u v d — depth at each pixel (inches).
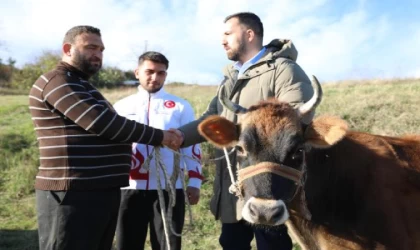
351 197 149.4
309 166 151.7
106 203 150.6
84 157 145.6
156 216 187.8
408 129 367.6
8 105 615.2
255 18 178.5
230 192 167.2
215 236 273.0
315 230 155.9
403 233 144.9
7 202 336.5
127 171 158.4
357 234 148.4
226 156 163.5
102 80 1234.0
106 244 159.9
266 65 169.6
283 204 132.6
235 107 149.0
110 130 145.3
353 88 559.8
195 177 196.1
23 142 422.6
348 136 157.2
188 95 622.8
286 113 141.4
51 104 143.8
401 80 689.6
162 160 170.6
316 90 141.3
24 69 1333.7
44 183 145.6
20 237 279.0
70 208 144.3
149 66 189.9
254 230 175.5
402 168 151.5
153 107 192.5
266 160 135.7
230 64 192.2
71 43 151.2
